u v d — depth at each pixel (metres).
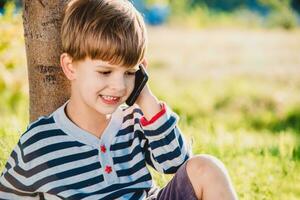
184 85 12.73
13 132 4.21
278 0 27.58
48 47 3.40
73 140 2.96
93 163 2.96
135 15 2.97
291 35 22.98
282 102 11.16
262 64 15.60
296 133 8.84
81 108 2.97
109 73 2.92
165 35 22.55
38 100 3.49
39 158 2.90
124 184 3.03
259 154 5.21
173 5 29.69
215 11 32.16
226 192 2.84
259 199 4.32
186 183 2.92
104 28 2.86
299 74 14.14
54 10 3.37
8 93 7.87
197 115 10.34
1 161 3.72
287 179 4.82
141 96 3.19
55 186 2.89
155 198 3.06
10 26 5.16
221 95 11.52
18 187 2.92
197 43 19.94
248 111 10.83
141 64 3.16
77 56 2.93
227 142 5.50
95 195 2.93
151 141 3.15
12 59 5.56
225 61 16.19
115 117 3.11
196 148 4.75
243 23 27.80
